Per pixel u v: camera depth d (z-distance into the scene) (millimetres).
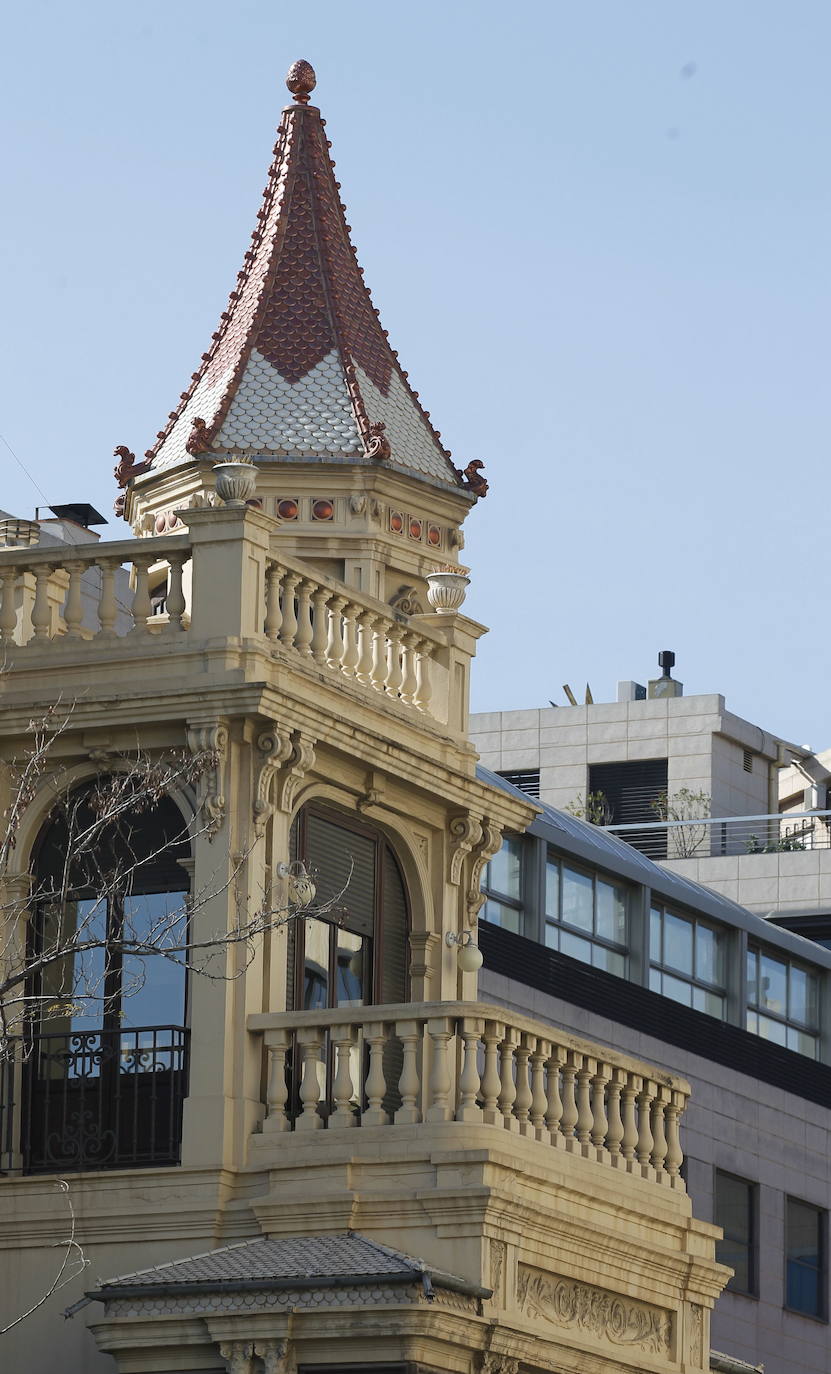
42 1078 47156
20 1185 46188
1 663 47531
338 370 61125
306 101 63594
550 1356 44906
